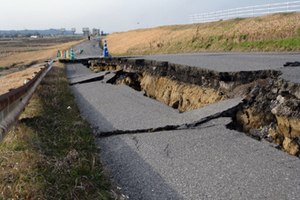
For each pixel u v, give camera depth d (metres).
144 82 12.06
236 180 3.21
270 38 18.59
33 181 2.84
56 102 6.81
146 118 6.01
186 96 8.59
